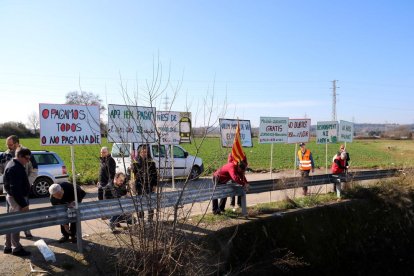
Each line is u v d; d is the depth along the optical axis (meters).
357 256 11.66
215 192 9.63
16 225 6.44
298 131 14.67
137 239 7.29
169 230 6.73
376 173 15.13
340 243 11.39
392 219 13.34
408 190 14.53
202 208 11.41
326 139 16.17
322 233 11.01
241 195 10.16
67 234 7.83
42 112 7.53
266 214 10.38
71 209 7.12
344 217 11.99
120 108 8.81
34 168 12.08
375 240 12.45
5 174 6.88
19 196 6.79
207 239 8.15
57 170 14.49
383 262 12.19
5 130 51.09
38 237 8.39
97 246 7.49
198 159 18.23
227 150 8.78
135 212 6.99
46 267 6.57
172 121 10.23
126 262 6.62
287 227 10.22
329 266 10.77
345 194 13.50
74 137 7.80
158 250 6.57
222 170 10.09
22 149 6.95
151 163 7.31
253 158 32.19
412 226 13.73
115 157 14.12
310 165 14.59
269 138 14.05
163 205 6.99
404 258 12.80
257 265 8.93
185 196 8.73
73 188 7.99
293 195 12.99
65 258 6.98
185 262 6.80
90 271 6.68
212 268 7.83
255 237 9.33
